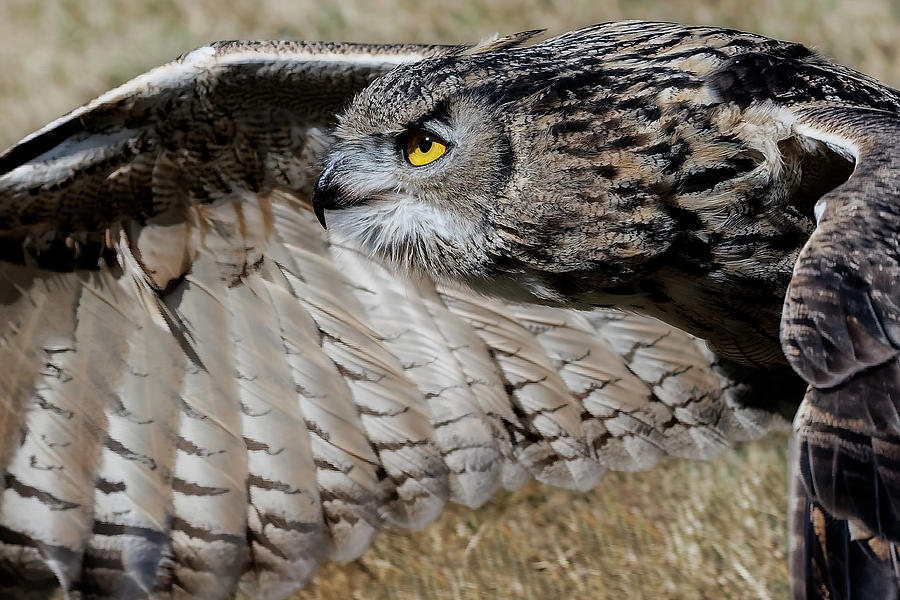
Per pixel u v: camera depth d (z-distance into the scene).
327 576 11.77
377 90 9.76
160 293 11.02
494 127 9.22
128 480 10.94
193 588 10.94
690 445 11.76
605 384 11.77
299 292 11.34
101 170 10.50
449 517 12.13
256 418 11.29
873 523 6.93
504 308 11.67
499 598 11.76
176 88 10.23
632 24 10.01
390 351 11.54
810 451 7.11
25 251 10.62
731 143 8.88
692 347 11.67
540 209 9.17
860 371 7.12
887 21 18.03
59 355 10.80
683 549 11.95
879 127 8.25
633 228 9.10
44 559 10.67
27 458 10.73
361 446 11.51
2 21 18.47
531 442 11.77
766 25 18.02
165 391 11.06
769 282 9.34
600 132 9.01
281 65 10.20
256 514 11.21
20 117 17.12
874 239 7.43
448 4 18.38
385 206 9.86
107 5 18.66
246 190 11.00
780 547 11.89
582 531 12.07
